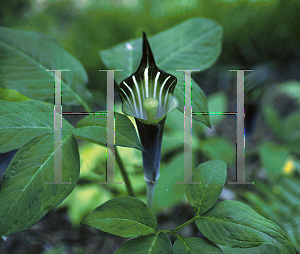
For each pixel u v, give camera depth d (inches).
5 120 16.0
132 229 15.2
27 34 17.1
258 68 56.6
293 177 26.1
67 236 29.4
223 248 17.3
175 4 73.3
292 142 32.8
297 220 21.9
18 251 27.2
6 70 16.7
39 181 14.7
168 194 24.8
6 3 74.2
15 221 14.1
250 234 15.0
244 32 64.8
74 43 67.3
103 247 28.2
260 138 41.4
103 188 27.5
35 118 16.2
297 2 64.6
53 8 80.4
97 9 74.5
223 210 15.7
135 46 18.8
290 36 63.7
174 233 15.6
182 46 18.5
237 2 69.1
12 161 14.9
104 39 68.3
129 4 76.8
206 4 71.1
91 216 15.1
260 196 27.1
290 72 56.8
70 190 14.7
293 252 14.6
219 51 18.4
